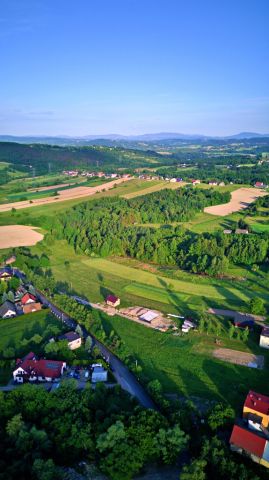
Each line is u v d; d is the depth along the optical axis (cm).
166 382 8419
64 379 8112
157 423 6606
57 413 7044
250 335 10425
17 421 6644
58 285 13950
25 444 6284
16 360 9081
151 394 7812
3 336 10344
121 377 8625
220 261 14812
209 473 5969
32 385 7594
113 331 10262
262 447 6225
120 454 6069
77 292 13350
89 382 8375
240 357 9412
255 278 14575
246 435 6400
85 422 6775
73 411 7019
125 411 6981
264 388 8238
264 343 9838
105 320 11244
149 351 9638
